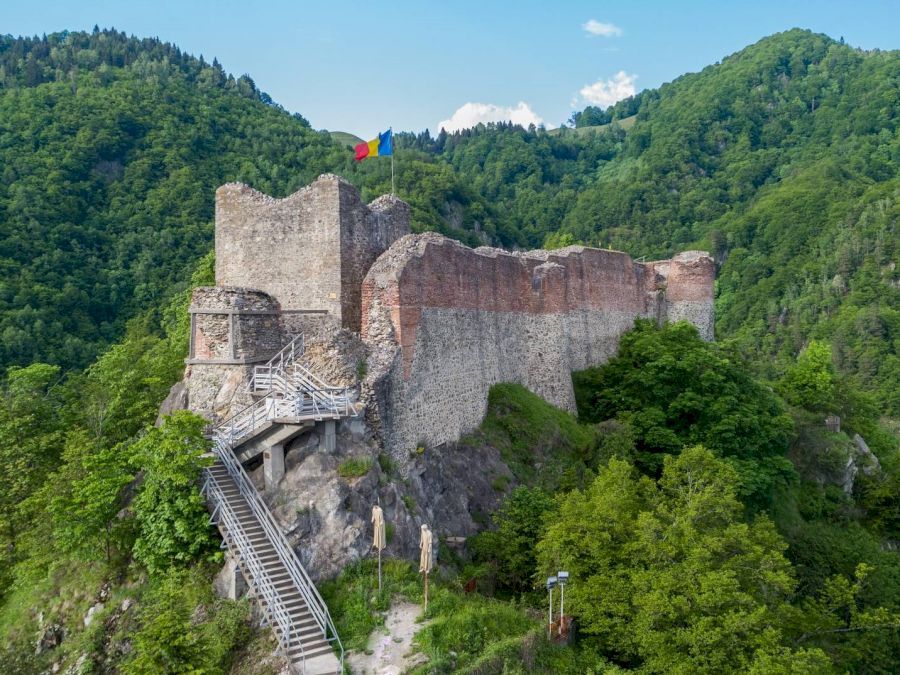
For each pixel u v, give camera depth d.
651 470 38.94
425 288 28.89
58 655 19.73
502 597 24.36
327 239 30.22
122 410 33.69
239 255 31.89
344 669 16.22
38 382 34.62
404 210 35.50
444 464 28.80
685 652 20.64
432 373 29.22
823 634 30.55
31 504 24.95
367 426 24.27
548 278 41.91
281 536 18.98
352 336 25.86
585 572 23.88
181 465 19.52
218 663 16.80
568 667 19.69
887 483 52.66
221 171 105.06
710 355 44.72
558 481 32.94
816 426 56.31
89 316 72.69
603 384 45.88
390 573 19.80
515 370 39.12
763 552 25.58
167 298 75.94
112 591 20.64
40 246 76.19
